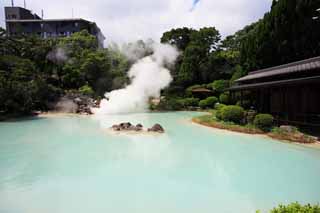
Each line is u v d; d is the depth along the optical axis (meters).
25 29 39.84
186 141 9.48
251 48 19.55
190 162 6.73
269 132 10.78
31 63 22.83
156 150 8.08
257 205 4.17
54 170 6.05
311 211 2.17
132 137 10.34
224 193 4.67
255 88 14.27
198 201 4.33
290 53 16.34
